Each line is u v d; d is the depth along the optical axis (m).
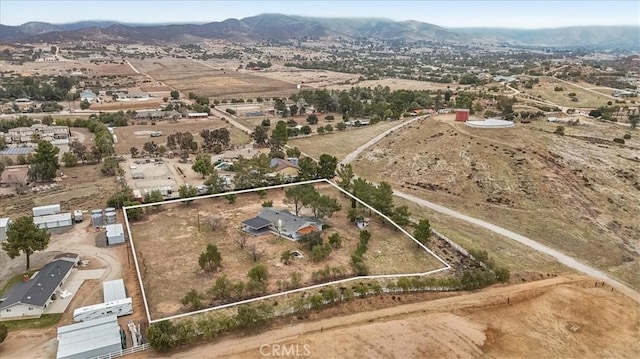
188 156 133.12
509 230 85.81
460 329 54.97
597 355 52.19
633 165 111.69
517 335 54.94
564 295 63.56
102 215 84.75
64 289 62.59
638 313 60.69
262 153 125.62
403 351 50.47
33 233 66.69
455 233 82.19
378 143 138.25
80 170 118.31
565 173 105.75
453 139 121.31
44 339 52.22
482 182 103.56
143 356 49.25
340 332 53.28
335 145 144.88
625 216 92.12
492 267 68.00
